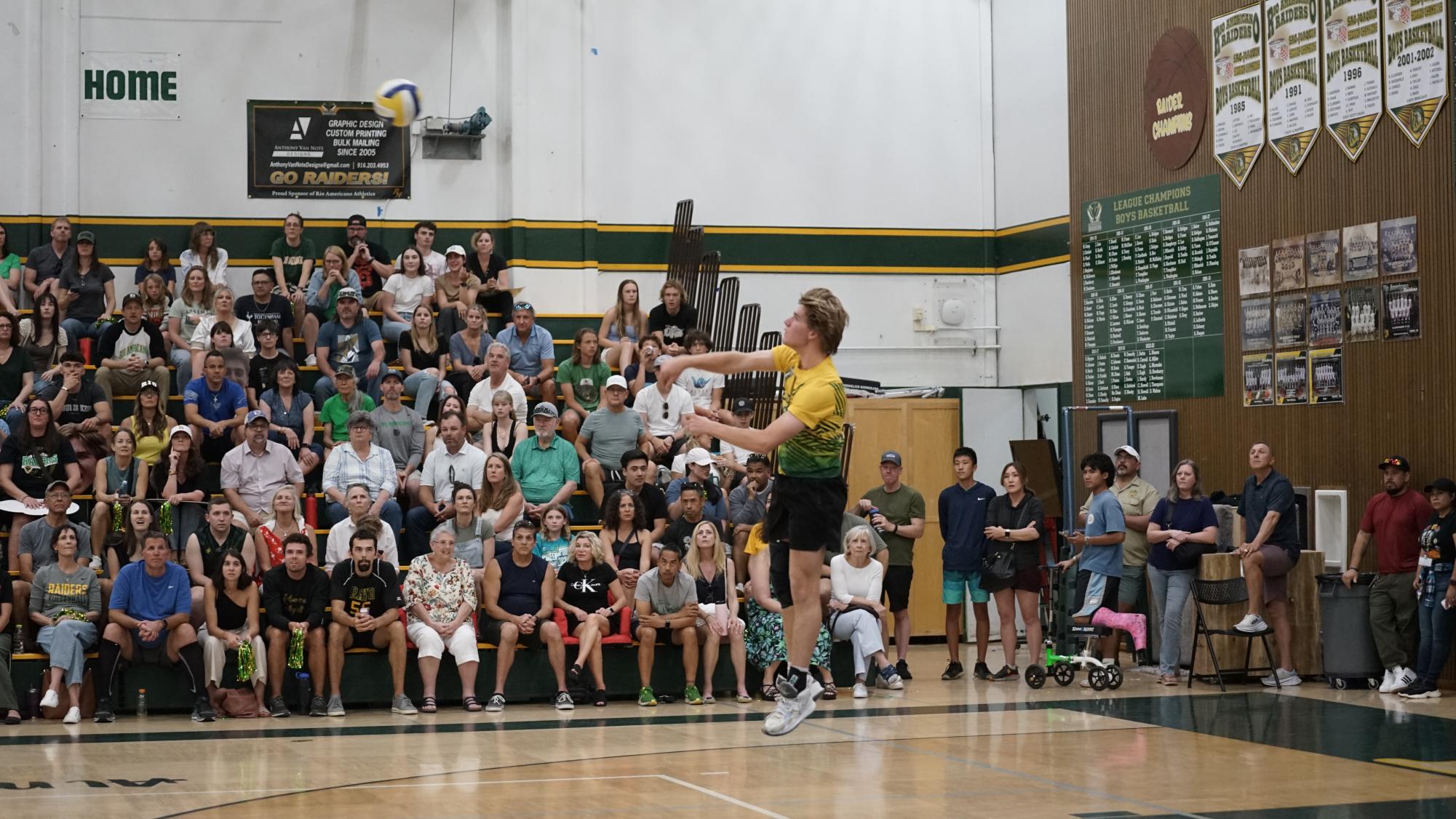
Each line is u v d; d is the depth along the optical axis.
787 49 15.43
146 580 9.77
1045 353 14.98
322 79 14.55
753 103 15.33
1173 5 13.10
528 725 9.27
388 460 11.20
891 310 15.55
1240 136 12.35
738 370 5.66
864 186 15.55
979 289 15.75
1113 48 13.86
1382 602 10.50
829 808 6.52
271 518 10.78
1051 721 9.24
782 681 5.75
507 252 14.69
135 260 14.16
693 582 10.47
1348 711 9.55
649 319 13.95
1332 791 6.87
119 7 14.19
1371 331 11.14
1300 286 11.77
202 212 14.30
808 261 15.38
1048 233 14.90
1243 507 11.24
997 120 15.75
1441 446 10.59
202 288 12.88
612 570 10.65
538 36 14.75
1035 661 11.34
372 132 14.60
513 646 10.19
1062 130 14.66
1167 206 13.15
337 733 8.93
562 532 11.09
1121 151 13.74
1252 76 12.23
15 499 10.61
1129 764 7.66
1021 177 15.34
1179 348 13.03
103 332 12.25
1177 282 13.05
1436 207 10.64
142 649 9.78
